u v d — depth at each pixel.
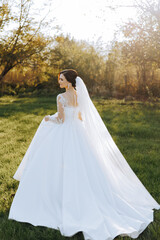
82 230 2.38
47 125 3.15
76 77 3.15
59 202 2.74
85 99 3.16
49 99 15.87
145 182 3.72
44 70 16.83
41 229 2.58
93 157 3.00
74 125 3.09
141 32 10.61
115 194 2.91
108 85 18.47
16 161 4.63
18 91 20.03
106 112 10.55
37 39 15.18
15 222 2.65
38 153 2.91
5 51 14.30
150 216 2.78
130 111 10.78
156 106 12.27
